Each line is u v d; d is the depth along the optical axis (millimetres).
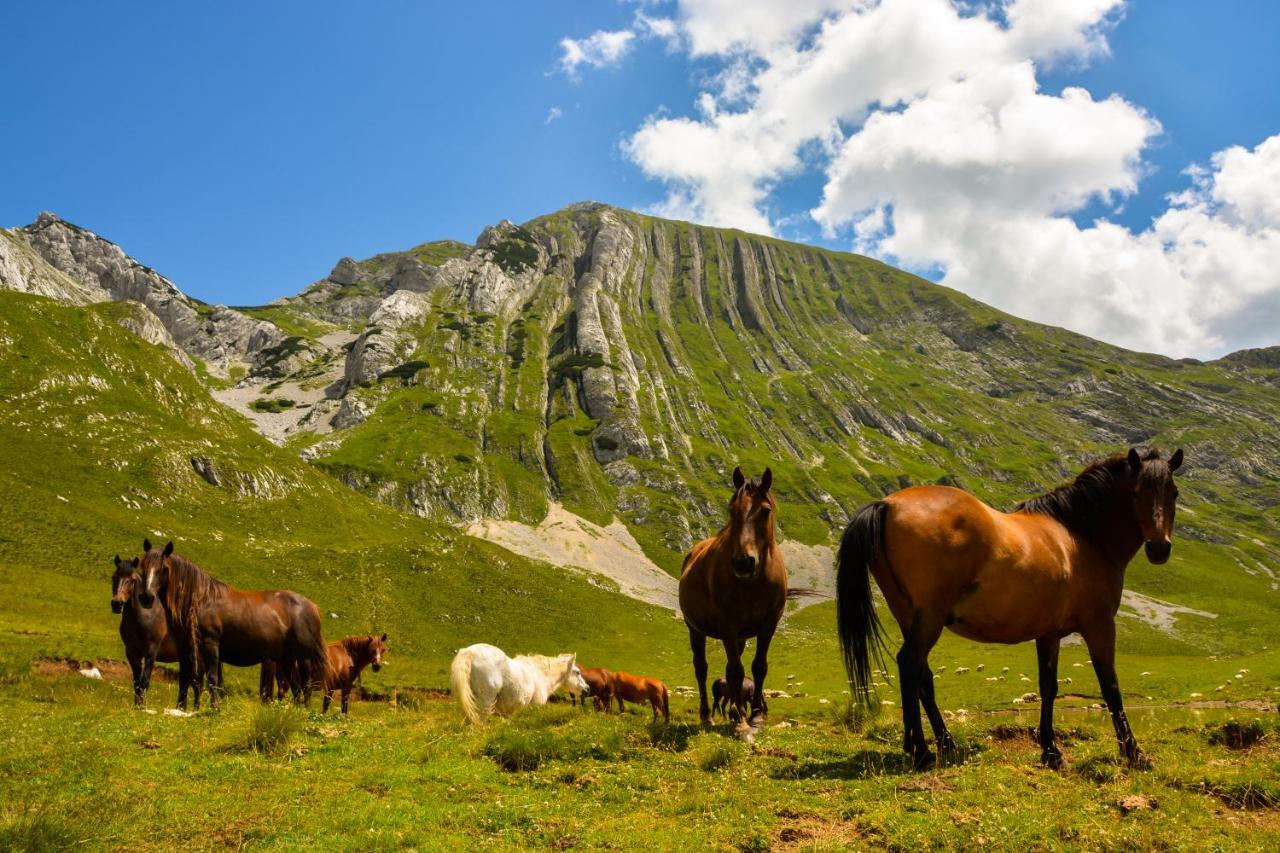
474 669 15250
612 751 10359
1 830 6473
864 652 9078
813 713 29859
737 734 11867
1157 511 9359
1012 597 8906
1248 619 132375
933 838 6773
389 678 42438
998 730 12383
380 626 82688
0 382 110062
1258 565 192875
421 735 11828
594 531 172625
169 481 106938
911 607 8914
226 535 99312
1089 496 10008
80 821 7035
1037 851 6457
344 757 10211
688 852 6820
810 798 8234
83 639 38719
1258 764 8742
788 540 181750
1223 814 7418
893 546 8969
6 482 78562
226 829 7344
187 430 126250
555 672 18656
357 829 7395
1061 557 9352
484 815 7867
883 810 7496
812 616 120312
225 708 14969
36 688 18344
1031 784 8352
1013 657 66125
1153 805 7477
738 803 8117
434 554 107688
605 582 130250
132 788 8523
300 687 16688
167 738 11125
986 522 8930
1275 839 6539
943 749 9219
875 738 12594
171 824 7406
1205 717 15031
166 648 19047
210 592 15633
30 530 69938
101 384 124500
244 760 9867
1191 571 173875
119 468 103625
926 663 9078
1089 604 9578
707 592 12836
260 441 145125
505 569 112562
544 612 102562
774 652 90938
